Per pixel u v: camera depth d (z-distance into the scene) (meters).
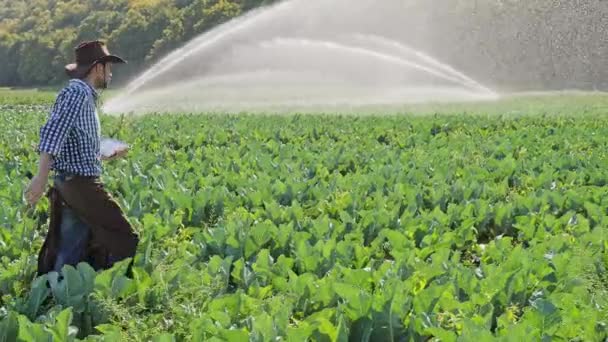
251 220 8.74
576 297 5.68
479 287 5.96
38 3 94.00
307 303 5.79
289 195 10.03
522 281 5.93
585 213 9.42
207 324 5.08
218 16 55.78
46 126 6.47
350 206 9.28
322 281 5.93
